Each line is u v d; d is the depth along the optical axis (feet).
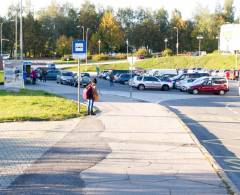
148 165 43.19
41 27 492.95
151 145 54.29
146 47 520.01
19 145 52.49
